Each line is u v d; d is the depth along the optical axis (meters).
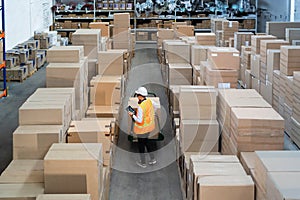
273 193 2.55
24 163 3.67
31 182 3.36
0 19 9.28
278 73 6.05
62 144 3.43
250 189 2.96
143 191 4.27
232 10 14.23
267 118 3.80
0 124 6.29
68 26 14.33
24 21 11.25
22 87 8.56
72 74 5.05
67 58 5.36
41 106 3.98
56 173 3.12
